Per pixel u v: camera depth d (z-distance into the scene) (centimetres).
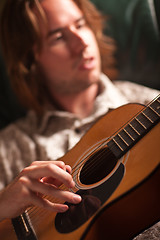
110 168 63
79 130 115
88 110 118
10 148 123
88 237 55
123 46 141
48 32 108
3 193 68
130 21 138
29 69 123
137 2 136
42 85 123
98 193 57
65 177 58
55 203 63
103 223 54
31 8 112
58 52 109
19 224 67
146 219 53
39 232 62
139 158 55
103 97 115
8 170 121
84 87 113
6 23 120
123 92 128
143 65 141
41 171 59
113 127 68
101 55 135
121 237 54
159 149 52
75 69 109
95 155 67
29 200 62
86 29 111
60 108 122
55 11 108
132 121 60
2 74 144
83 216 57
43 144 116
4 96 146
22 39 117
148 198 51
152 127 57
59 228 59
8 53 126
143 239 58
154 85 141
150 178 50
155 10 121
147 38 137
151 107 58
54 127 119
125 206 53
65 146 114
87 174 65
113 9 140
